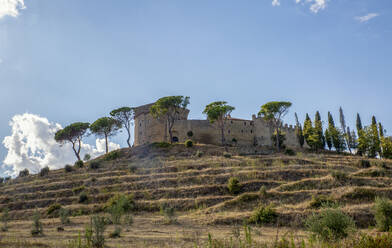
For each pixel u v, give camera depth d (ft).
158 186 162.50
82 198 153.89
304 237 63.72
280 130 322.14
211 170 179.01
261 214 100.89
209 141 305.94
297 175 158.92
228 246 43.09
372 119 354.54
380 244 37.99
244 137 318.24
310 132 334.03
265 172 163.84
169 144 265.54
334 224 54.39
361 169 172.04
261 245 42.88
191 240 66.18
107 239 70.08
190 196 146.51
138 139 321.11
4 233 87.51
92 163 226.17
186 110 324.39
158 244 62.54
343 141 304.50
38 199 163.12
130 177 181.06
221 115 288.30
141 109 337.52
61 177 206.59
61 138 288.71
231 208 122.62
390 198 109.50
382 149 279.08
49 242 64.64
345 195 114.42
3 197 172.55
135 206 139.13
